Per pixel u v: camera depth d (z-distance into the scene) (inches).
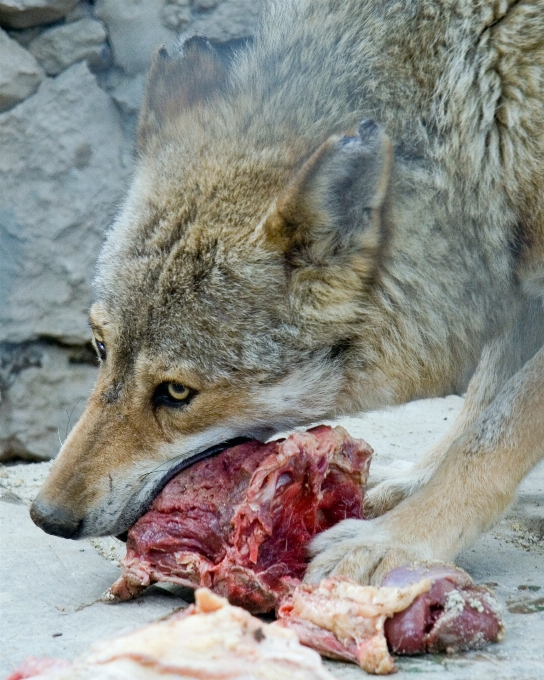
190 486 300.0
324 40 346.3
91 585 320.2
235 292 313.6
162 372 315.3
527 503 433.1
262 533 283.4
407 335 330.3
